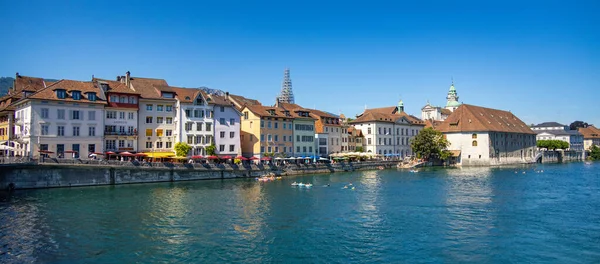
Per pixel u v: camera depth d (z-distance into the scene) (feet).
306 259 105.29
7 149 257.34
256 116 336.08
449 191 218.79
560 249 112.37
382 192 214.07
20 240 118.73
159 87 300.81
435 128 526.57
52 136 240.53
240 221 143.84
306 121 378.94
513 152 530.68
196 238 122.83
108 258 105.19
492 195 203.62
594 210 163.63
